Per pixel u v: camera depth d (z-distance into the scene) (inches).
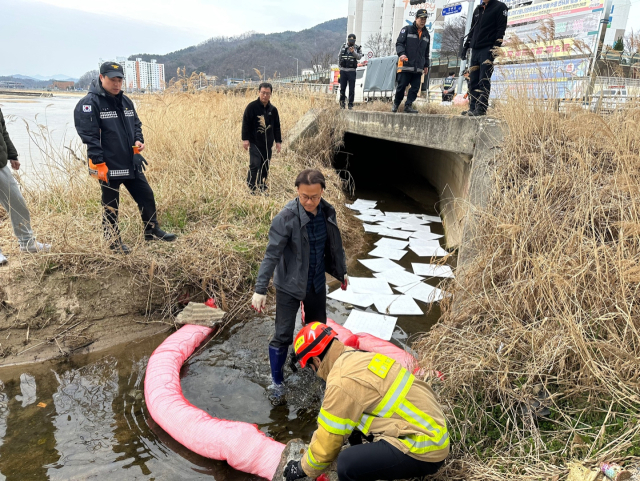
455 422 94.2
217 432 97.1
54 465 94.0
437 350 109.9
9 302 138.3
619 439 77.7
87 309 145.3
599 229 122.7
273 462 90.9
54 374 126.0
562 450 80.9
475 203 165.6
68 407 112.6
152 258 161.0
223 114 333.4
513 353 103.1
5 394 117.0
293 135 339.3
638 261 104.0
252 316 159.2
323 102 385.4
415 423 72.1
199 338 140.6
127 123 152.4
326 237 117.0
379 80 399.9
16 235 148.9
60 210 191.9
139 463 95.3
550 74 181.6
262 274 108.0
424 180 352.2
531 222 129.0
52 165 209.2
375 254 221.1
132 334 145.9
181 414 102.7
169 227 192.4
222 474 93.3
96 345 139.3
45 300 142.1
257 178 233.5
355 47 340.5
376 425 73.7
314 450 74.6
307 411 113.5
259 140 229.0
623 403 84.7
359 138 415.8
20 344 134.0
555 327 101.7
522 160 155.0
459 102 318.7
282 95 441.4
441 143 213.8
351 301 170.2
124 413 110.7
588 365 87.8
